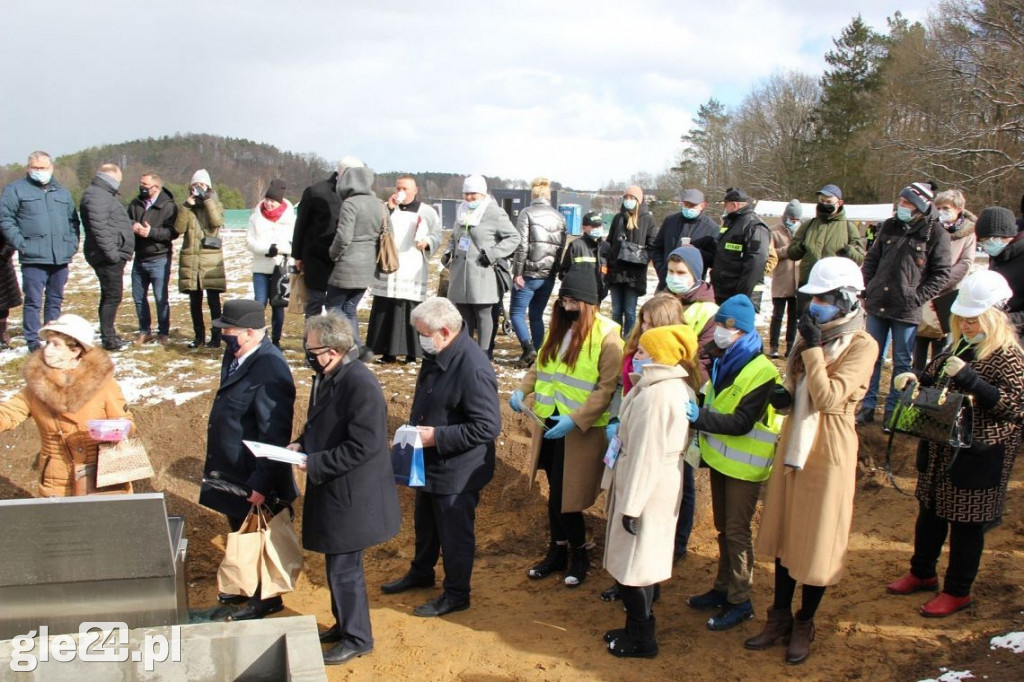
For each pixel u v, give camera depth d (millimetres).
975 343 4559
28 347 9078
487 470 5148
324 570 6148
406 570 6164
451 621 5266
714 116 60750
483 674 4605
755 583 5656
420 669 4668
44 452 5141
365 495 4516
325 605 5648
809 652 4613
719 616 5008
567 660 4730
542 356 5504
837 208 8242
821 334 4371
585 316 5234
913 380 4738
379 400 4504
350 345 4492
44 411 5008
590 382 5242
